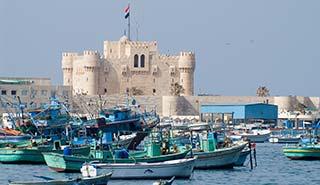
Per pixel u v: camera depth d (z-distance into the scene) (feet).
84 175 310.04
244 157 403.75
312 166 424.46
